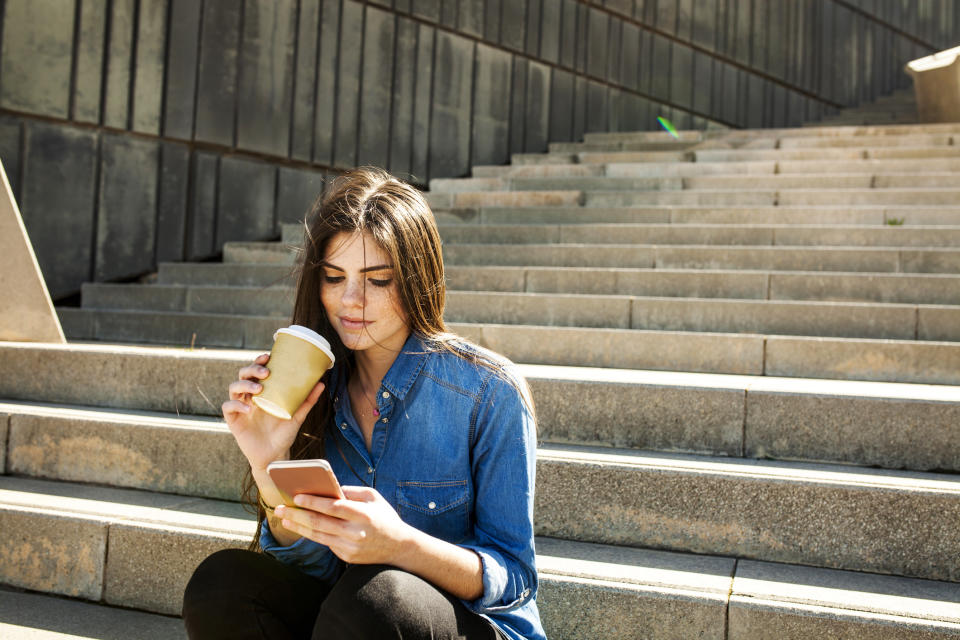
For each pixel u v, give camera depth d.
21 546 2.39
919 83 9.23
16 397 3.27
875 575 2.08
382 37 7.87
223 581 1.45
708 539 2.22
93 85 5.97
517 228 5.40
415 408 1.51
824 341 3.41
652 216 5.56
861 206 5.32
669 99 10.55
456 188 7.04
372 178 1.54
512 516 1.45
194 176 6.61
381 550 1.30
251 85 6.89
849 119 11.35
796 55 12.05
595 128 9.84
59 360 3.22
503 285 4.66
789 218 5.30
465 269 4.71
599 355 3.67
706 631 1.87
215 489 2.60
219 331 4.54
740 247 4.67
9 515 2.40
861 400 2.47
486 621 1.37
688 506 2.23
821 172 6.42
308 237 1.52
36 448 2.80
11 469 2.82
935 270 4.37
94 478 2.74
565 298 4.21
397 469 1.51
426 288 1.51
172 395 3.06
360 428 1.60
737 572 2.06
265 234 7.10
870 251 4.46
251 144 6.90
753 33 11.46
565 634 1.98
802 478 2.17
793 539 2.15
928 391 2.69
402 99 8.05
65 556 2.35
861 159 6.70
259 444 1.46
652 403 2.67
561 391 2.76
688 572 2.06
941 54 9.26
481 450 1.48
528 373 3.03
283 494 1.29
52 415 2.80
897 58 13.59
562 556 2.17
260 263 5.97
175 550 2.24
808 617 1.80
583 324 4.20
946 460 2.38
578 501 2.32
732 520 2.20
